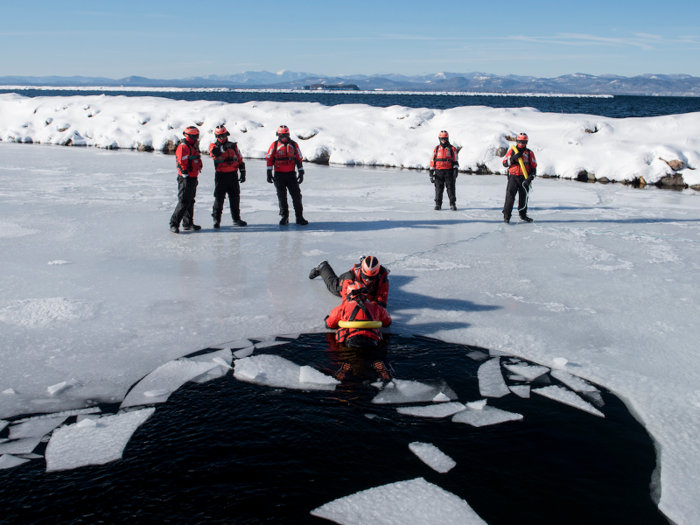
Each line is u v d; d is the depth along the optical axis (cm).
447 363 400
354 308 427
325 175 1552
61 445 293
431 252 718
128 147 2234
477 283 588
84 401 340
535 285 581
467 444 299
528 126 1784
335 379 372
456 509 248
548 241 785
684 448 296
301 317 484
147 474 269
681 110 7919
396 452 291
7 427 311
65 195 1149
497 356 412
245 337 441
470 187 1367
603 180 1484
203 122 2194
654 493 261
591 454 292
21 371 377
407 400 346
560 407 340
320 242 772
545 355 414
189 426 313
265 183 1375
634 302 529
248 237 799
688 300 534
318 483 264
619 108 8700
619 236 819
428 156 1733
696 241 787
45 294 535
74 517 239
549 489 263
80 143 2402
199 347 421
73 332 445
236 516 240
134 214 959
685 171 1394
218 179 834
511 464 282
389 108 2100
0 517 238
